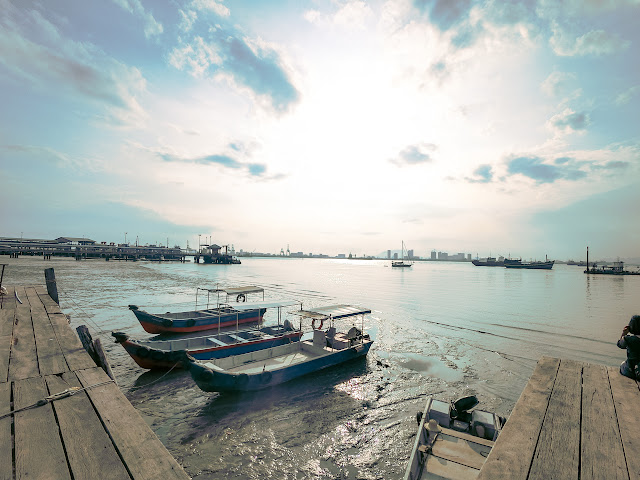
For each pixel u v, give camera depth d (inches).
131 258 6195.9
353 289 2396.7
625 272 4805.6
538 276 4416.8
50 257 5620.1
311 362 663.1
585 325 1195.9
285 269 5536.4
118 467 123.3
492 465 152.9
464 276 4303.6
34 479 115.2
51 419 156.9
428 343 945.5
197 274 3580.2
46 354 255.6
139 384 625.6
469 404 407.8
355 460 421.1
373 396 597.6
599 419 195.6
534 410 207.0
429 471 303.1
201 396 580.7
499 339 992.9
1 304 473.1
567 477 144.1
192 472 390.0
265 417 515.8
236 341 778.2
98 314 1205.1
